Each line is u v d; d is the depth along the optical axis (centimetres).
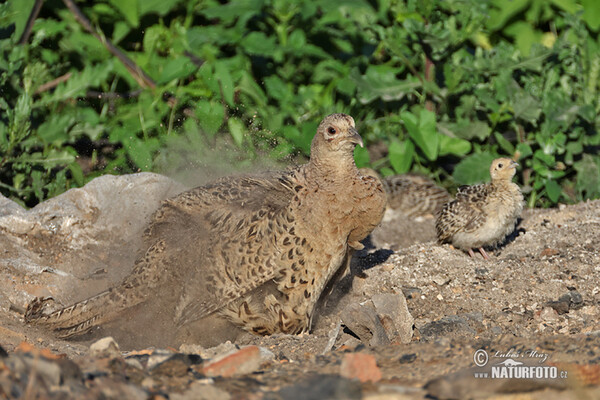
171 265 912
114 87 1538
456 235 1120
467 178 1339
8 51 1339
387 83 1430
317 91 1527
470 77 1445
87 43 1514
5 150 1268
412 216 1395
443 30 1378
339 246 866
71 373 564
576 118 1356
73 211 1114
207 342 931
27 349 684
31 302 927
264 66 1559
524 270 998
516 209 1098
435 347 697
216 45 1555
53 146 1348
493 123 1394
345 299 997
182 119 1446
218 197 931
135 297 912
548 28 1620
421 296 961
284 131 1394
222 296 880
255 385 602
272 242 861
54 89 1461
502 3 1567
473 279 993
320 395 574
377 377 621
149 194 1147
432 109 1464
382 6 1538
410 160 1395
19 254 1063
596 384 601
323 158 855
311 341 820
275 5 1545
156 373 616
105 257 1098
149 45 1527
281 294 877
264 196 910
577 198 1357
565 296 910
